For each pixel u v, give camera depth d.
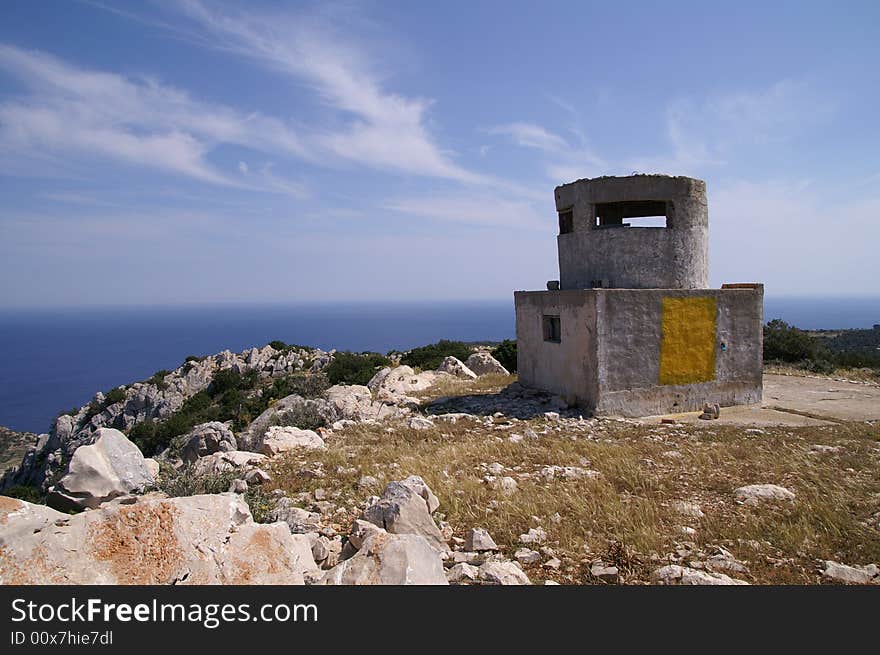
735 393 14.71
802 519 6.52
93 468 7.01
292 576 4.48
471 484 7.91
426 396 18.33
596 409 13.31
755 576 5.32
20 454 66.50
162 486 7.65
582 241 14.90
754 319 14.91
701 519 6.73
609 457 9.42
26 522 4.20
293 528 6.35
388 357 40.78
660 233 14.34
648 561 5.58
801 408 14.48
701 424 12.73
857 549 5.88
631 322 13.57
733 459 9.44
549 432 11.78
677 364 14.04
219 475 8.33
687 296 14.10
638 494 7.73
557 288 16.31
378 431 12.37
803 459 9.24
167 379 45.94
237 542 4.48
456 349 32.53
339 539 6.11
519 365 17.70
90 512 4.27
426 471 8.59
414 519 5.86
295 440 10.95
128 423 42.19
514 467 9.18
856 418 13.29
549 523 6.52
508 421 13.25
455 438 11.52
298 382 28.83
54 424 44.31
